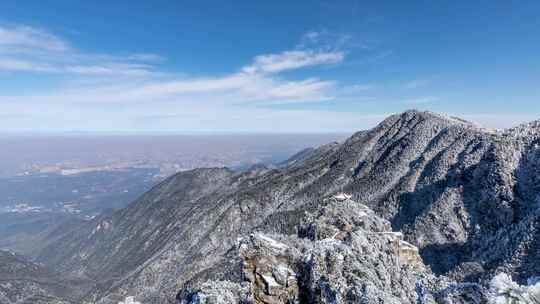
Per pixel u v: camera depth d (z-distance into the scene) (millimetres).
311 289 46438
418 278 56531
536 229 101938
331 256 48500
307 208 183000
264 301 46938
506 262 98438
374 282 46000
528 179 127750
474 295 38969
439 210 137250
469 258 113625
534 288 33125
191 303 47344
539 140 140000
